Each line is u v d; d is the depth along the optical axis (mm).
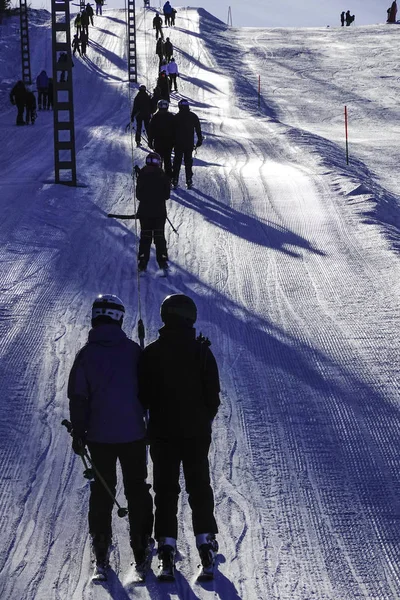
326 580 14258
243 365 24812
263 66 154625
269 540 15602
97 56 148000
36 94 122312
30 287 31828
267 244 39531
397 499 17188
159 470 14469
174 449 14422
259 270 35156
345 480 18016
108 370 14336
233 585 14086
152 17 195125
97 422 14227
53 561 14883
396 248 38000
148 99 69188
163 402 14289
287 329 27984
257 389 23000
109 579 14336
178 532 15984
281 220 44562
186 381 14289
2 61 143750
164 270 34312
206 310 29906
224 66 150375
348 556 15055
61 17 189000
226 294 31812
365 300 30906
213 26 196750
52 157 68688
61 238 39594
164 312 14781
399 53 164000
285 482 17938
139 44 160875
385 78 143500
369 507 16859
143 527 14289
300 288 32562
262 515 16547
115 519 16578
